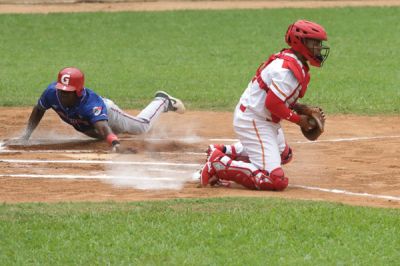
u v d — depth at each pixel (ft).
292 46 68.13
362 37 189.67
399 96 123.44
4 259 51.29
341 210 60.03
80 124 86.38
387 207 62.69
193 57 166.40
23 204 61.98
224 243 53.67
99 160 81.05
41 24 204.23
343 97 122.52
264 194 67.05
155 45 180.86
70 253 52.08
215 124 103.09
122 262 50.55
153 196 66.23
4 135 95.09
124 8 231.71
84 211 60.18
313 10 225.35
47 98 85.71
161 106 93.04
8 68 152.76
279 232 55.52
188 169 77.46
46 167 77.66
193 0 246.27
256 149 69.21
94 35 192.44
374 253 52.24
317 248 52.85
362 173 75.97
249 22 208.44
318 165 79.56
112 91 128.98
